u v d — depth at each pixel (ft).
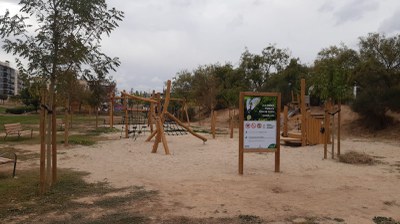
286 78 140.05
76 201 22.44
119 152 46.80
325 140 43.04
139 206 21.52
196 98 143.02
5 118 132.57
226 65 166.09
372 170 34.99
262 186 27.40
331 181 29.50
